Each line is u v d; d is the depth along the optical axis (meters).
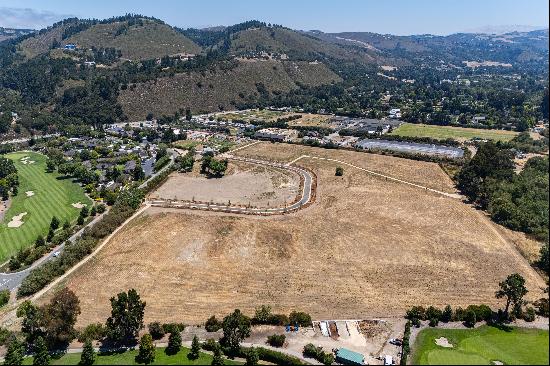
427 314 109.38
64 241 160.62
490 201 176.88
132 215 179.62
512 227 160.00
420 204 188.00
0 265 145.75
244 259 141.75
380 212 179.62
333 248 149.00
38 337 97.50
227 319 100.81
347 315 112.62
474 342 91.25
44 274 131.00
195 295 122.19
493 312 110.94
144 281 129.12
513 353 74.00
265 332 105.94
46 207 196.25
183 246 150.38
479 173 195.12
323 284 127.50
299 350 99.31
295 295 122.19
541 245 130.38
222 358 93.69
